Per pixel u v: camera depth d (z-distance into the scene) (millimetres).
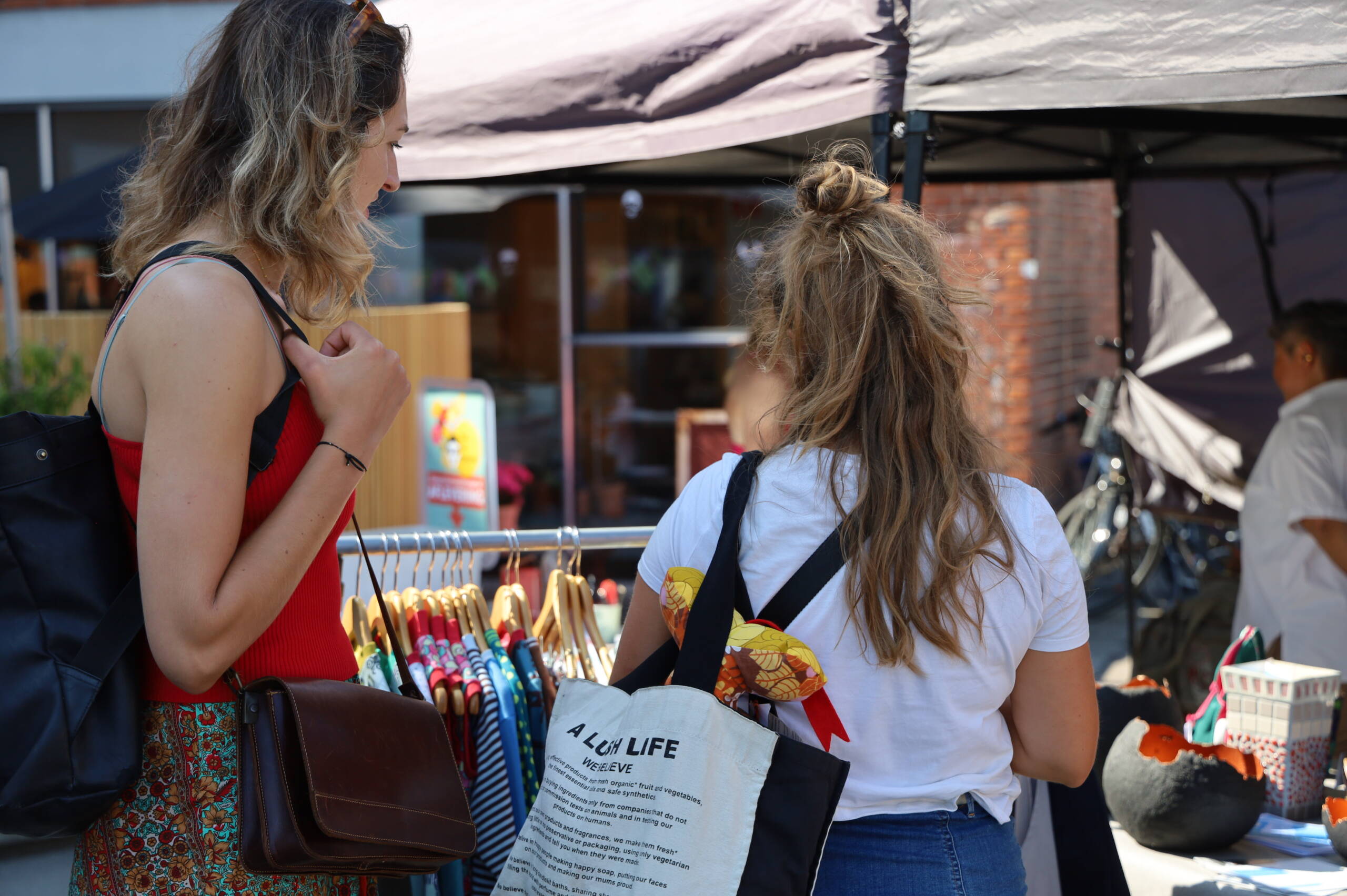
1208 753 2064
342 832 1205
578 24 2582
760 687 1282
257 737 1223
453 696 1938
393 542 2139
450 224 6805
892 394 1321
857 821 1308
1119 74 1969
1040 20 2018
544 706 2066
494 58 2646
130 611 1205
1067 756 1367
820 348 1383
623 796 1272
